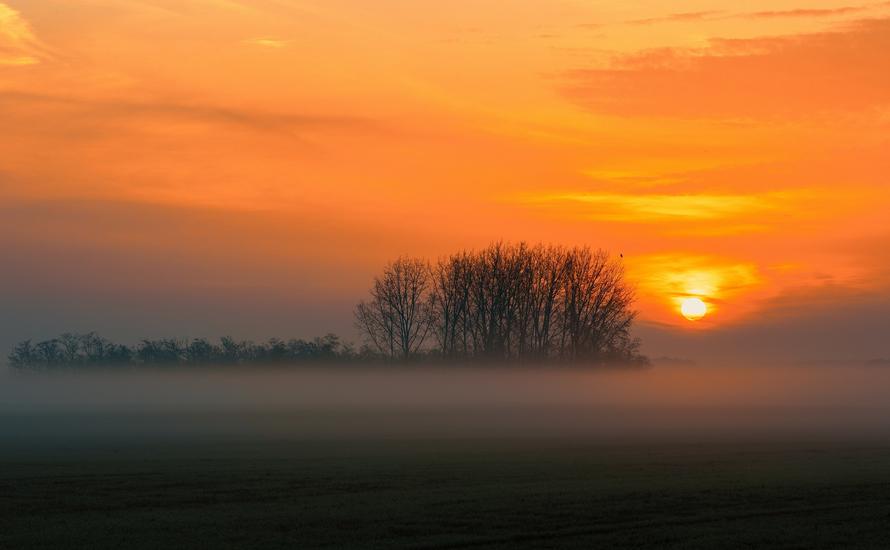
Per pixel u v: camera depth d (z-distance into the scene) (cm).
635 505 3078
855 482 3694
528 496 3272
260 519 2828
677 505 3086
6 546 2452
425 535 2591
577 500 3186
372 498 3241
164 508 3053
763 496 3294
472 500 3181
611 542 2508
